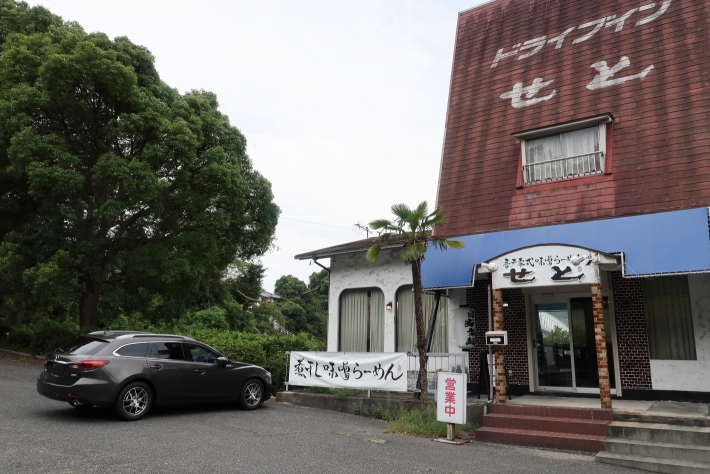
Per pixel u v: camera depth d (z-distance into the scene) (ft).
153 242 63.21
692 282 36.14
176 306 67.62
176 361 34.01
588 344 40.42
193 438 27.14
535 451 29.76
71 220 63.10
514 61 51.26
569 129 42.19
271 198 72.84
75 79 53.62
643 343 37.29
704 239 32.01
